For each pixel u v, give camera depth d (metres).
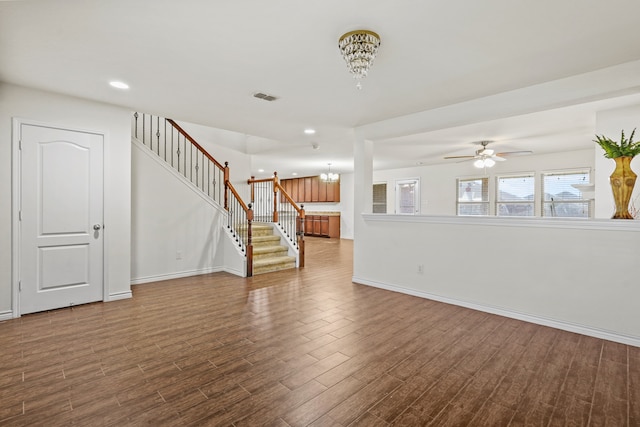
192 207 5.06
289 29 2.05
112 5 1.79
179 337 2.69
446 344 2.59
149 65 2.59
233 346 2.53
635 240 2.59
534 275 3.11
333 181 11.00
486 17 1.92
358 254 4.64
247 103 3.54
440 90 3.13
